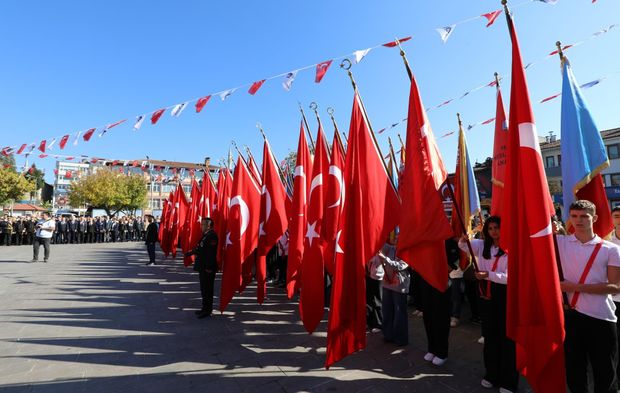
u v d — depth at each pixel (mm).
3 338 5426
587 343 3014
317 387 3818
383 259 5094
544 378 2961
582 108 4340
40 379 4047
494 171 5715
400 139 7715
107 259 15508
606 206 4148
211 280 6676
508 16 3445
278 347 5055
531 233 3057
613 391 2926
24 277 10703
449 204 7508
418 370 4227
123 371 4258
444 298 4375
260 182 8930
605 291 2895
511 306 3156
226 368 4336
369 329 5773
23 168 20062
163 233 15789
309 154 6965
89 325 6102
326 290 7172
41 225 14422
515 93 3342
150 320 6418
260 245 6949
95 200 36562
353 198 4559
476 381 3924
